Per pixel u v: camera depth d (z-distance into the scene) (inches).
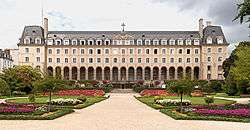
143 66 7337.6
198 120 1515.7
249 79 2600.9
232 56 5255.9
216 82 5004.9
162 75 7519.7
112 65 7332.7
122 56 7342.5
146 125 1334.9
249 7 2142.0
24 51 7209.6
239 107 1963.6
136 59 7347.4
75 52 7332.7
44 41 7298.2
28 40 7214.6
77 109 2178.9
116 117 1651.1
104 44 7327.8
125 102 3004.4
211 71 7209.6
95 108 2269.9
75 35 7416.3
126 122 1435.8
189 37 7357.3
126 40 7337.6
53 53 7308.1
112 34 7445.9
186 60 7313.0
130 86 6919.3
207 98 2381.9
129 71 7564.0
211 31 7313.0
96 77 7485.2
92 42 7327.8
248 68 2583.7
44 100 2856.8
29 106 1959.9
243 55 2714.1
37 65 7199.8
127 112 1952.5
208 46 7204.7
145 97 3745.1
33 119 1499.8
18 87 4052.7
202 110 1752.0
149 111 2027.6
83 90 4515.3
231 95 3969.0
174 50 7332.7
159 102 2551.7
